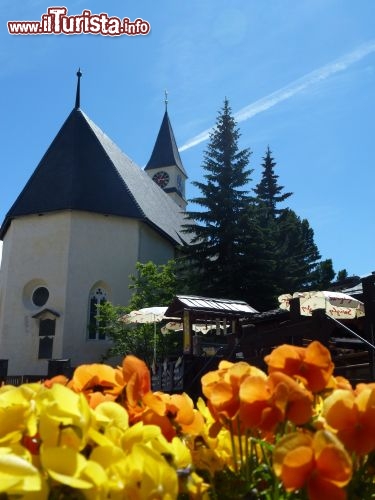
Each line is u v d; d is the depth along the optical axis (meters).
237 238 26.48
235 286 25.70
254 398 1.23
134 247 27.80
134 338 22.50
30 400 1.16
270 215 40.84
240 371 1.35
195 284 25.78
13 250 27.38
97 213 27.61
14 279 26.81
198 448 1.43
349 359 7.17
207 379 1.51
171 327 16.73
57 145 30.17
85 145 30.25
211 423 1.55
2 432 1.09
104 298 26.75
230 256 26.00
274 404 1.19
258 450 1.41
